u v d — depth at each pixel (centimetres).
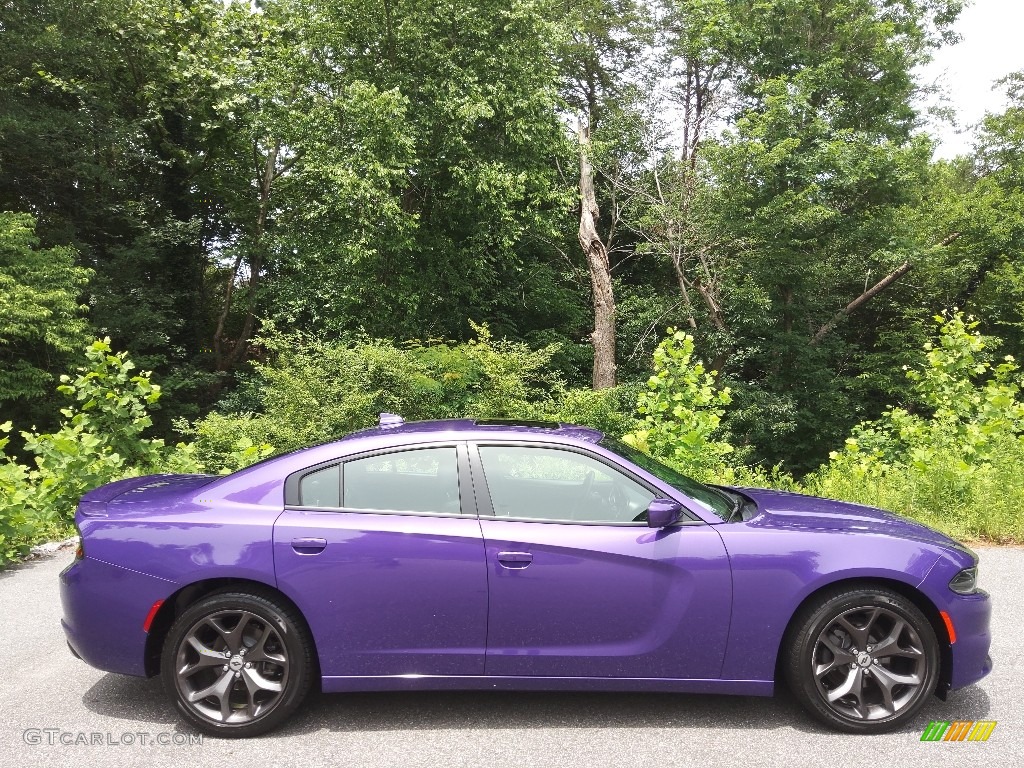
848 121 1961
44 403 1628
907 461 925
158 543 335
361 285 1812
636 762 303
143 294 1956
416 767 300
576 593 333
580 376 2273
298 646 330
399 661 334
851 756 308
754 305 1945
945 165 2158
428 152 1834
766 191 1816
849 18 1959
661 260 2202
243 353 2403
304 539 332
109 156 1934
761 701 364
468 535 335
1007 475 755
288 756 311
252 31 2000
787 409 1911
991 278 2038
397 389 1105
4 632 465
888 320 2277
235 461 809
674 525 340
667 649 333
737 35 2011
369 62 1808
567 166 2231
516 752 312
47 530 694
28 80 1752
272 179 2189
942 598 332
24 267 1482
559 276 2419
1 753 314
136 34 1905
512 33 1845
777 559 333
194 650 332
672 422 813
